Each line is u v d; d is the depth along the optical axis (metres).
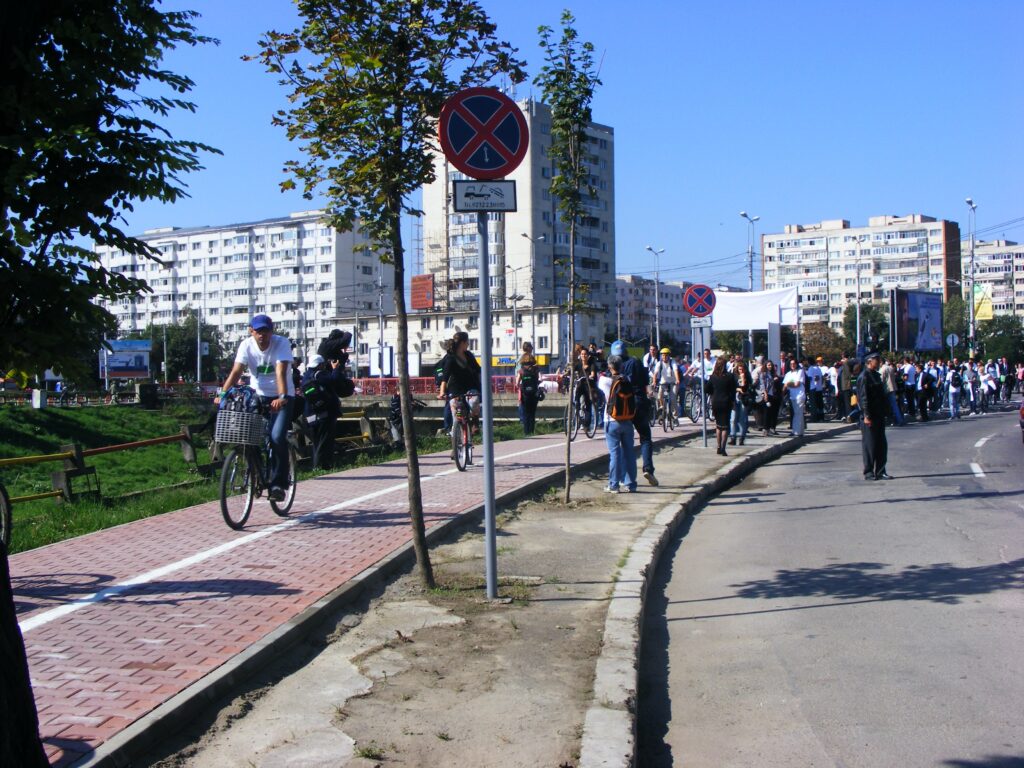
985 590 7.36
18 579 6.86
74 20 3.93
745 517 11.52
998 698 5.03
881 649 5.94
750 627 6.59
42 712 4.23
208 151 4.24
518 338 83.75
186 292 111.62
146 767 3.93
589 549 8.67
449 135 6.41
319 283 103.12
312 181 6.66
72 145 3.77
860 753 4.41
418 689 4.93
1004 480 14.48
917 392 32.53
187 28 4.26
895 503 12.28
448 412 15.57
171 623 5.67
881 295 155.38
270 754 4.09
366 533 8.67
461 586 7.11
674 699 5.27
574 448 17.66
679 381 23.89
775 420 23.31
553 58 11.42
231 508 8.78
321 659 5.42
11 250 3.82
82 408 35.69
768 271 166.38
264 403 9.31
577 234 11.84
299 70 6.49
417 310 92.38
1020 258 169.88
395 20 6.32
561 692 4.89
